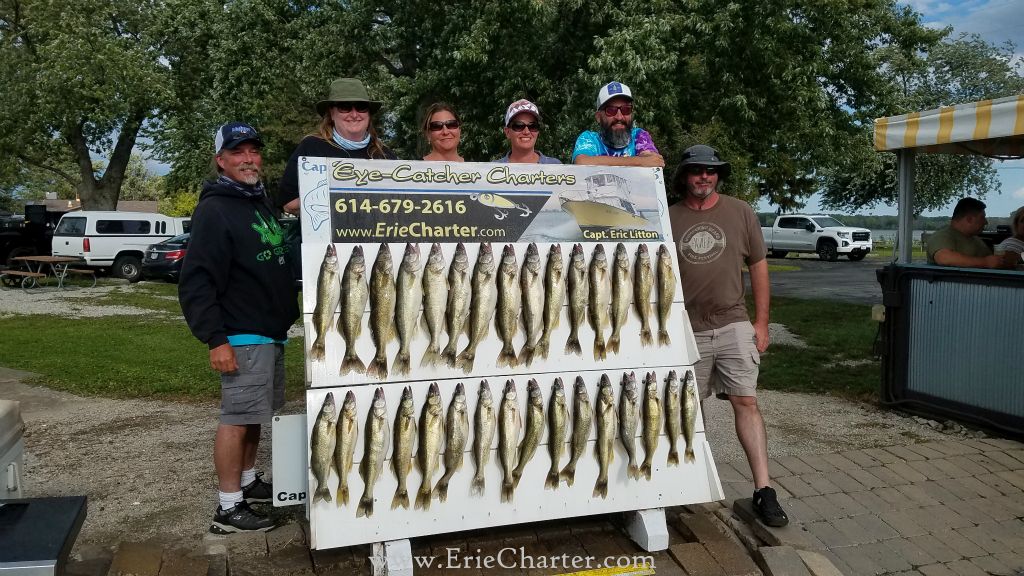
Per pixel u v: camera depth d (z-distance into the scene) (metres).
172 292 16.72
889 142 6.05
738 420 4.04
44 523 2.57
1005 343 5.26
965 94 28.86
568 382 3.46
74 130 26.45
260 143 3.67
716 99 13.58
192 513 3.99
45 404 6.46
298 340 10.02
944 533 3.78
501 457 3.34
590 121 13.45
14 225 21.58
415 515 3.22
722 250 4.02
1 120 24.44
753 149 14.72
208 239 3.47
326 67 16.73
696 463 3.64
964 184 7.05
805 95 12.97
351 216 3.34
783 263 27.16
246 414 3.60
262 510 3.99
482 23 13.66
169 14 23.44
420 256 3.31
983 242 6.37
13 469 3.07
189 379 7.34
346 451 3.13
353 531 3.14
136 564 3.12
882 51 16.36
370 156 4.20
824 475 4.52
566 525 3.80
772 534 3.70
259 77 18.70
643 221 3.78
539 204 3.62
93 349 9.17
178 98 25.77
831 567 3.36
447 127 4.20
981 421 5.43
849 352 8.78
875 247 34.44
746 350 4.00
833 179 28.78
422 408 3.24
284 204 3.95
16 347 9.29
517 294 3.43
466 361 3.34
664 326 3.69
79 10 23.50
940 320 5.76
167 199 52.72
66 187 62.59
